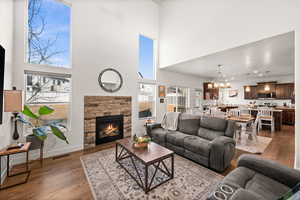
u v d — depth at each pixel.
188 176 2.12
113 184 1.92
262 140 3.95
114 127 3.92
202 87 7.49
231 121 2.73
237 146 3.47
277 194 1.16
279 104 7.02
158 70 5.24
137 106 4.50
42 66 2.86
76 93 3.27
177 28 4.41
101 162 2.58
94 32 3.57
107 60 3.81
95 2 3.60
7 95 1.94
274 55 3.60
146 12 4.79
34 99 2.88
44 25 3.02
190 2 3.97
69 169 2.33
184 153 2.76
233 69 5.41
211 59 4.00
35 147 2.56
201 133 3.09
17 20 2.60
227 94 8.98
